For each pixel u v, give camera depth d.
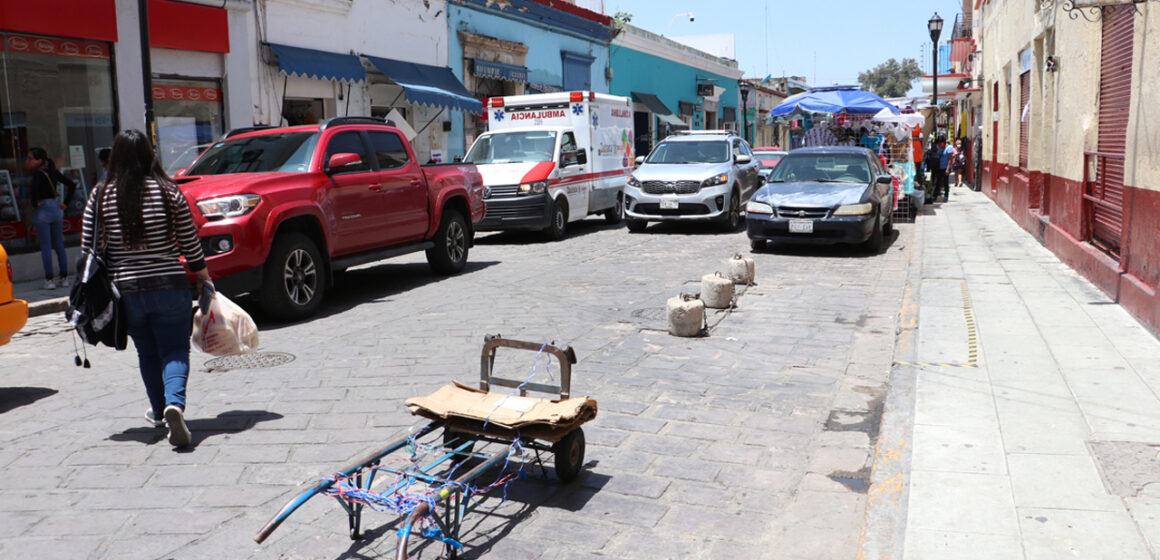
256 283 8.06
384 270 12.07
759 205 12.91
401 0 18.50
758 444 4.84
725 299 8.62
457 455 4.32
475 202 11.93
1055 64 11.79
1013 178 16.67
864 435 4.96
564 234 16.17
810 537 3.71
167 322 4.96
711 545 3.65
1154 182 7.04
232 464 4.61
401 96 18.88
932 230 15.07
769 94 50.88
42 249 10.64
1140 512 3.60
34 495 4.24
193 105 13.93
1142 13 7.41
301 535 3.79
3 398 6.04
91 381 6.48
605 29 28.53
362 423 5.23
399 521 3.88
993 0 21.64
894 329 7.67
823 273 10.98
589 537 3.73
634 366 6.47
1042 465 4.13
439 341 7.39
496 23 22.36
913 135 20.70
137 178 4.80
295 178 8.67
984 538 3.41
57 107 12.01
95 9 12.16
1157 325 6.62
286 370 6.52
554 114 16.81
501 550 3.62
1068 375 5.68
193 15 13.57
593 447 4.80
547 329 7.78
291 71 14.96
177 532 3.81
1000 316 7.59
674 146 16.91
